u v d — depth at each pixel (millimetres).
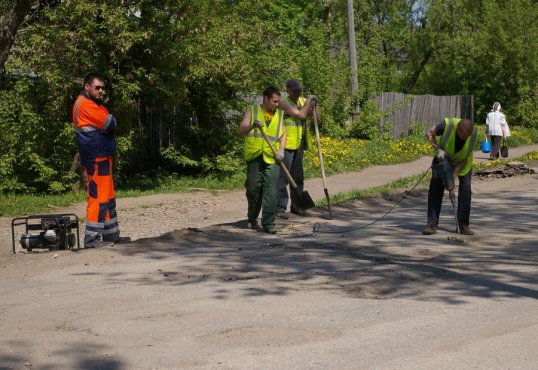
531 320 5836
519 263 8039
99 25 15758
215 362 4953
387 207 12727
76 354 5188
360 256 8445
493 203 13000
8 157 15914
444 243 9273
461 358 4961
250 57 19062
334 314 6051
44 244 8977
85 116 8719
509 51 37406
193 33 16922
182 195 16375
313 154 20984
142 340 5449
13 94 16312
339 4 37062
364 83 28922
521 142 30953
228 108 19078
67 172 16547
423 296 6629
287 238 9750
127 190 16828
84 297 6738
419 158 24453
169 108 19172
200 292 6848
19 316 6168
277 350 5168
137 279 7441
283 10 29688
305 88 27047
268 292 6812
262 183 10219
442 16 40469
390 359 4957
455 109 35719
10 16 12133
